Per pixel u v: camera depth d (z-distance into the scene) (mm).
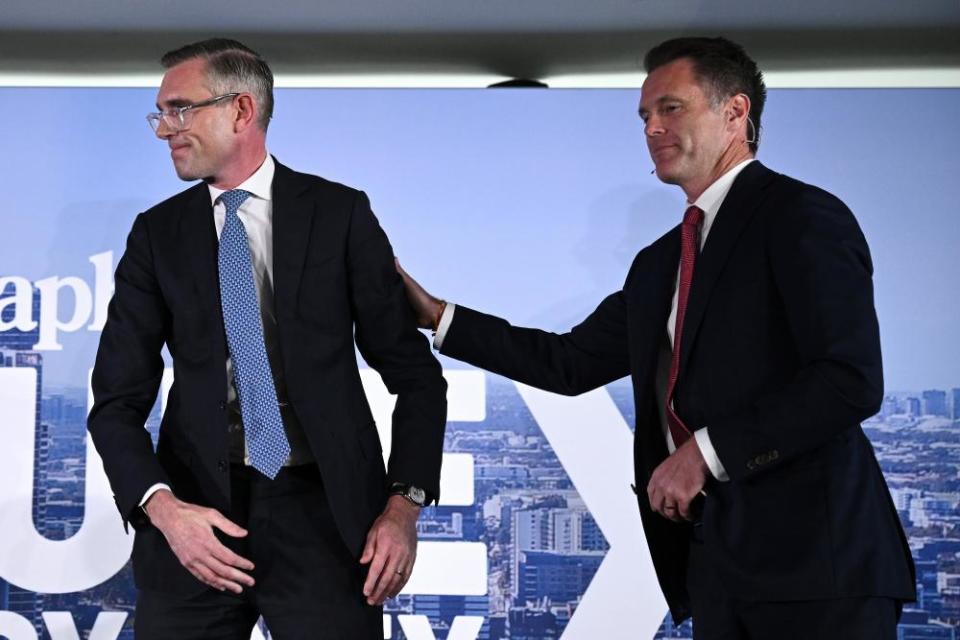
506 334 2508
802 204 1909
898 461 3250
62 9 3078
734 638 1944
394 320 2158
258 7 3094
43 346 3246
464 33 3238
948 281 3312
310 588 2037
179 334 2074
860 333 1789
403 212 3336
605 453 3223
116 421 2062
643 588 3189
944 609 3174
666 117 2121
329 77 3533
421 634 3172
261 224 2131
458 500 3211
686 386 1976
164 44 3301
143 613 2092
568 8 3109
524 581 3191
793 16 3154
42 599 3162
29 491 3189
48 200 3295
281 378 2061
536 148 3350
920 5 3086
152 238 2135
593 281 3322
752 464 1814
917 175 3342
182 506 1947
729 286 1939
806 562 1810
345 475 2031
